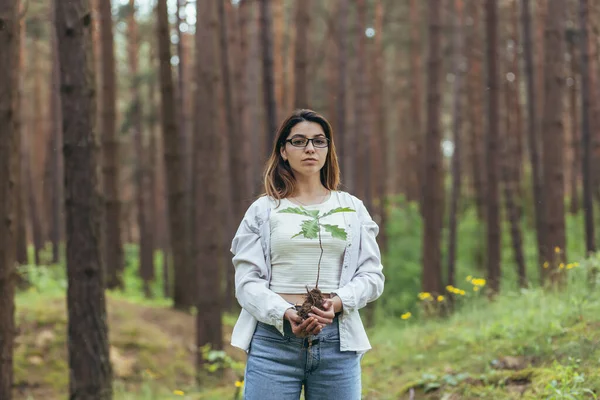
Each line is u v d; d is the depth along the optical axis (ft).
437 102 35.81
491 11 35.50
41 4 44.47
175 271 37.09
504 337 17.52
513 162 53.01
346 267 9.06
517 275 34.60
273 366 8.87
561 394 12.61
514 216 39.29
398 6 65.92
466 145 70.49
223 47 38.45
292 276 8.94
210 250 27.14
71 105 16.96
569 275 19.83
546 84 28.37
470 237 52.06
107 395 17.28
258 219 9.21
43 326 28.99
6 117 17.01
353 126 48.08
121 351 29.25
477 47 50.93
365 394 16.72
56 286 37.73
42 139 72.79
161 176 81.76
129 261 66.03
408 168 71.92
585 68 31.73
